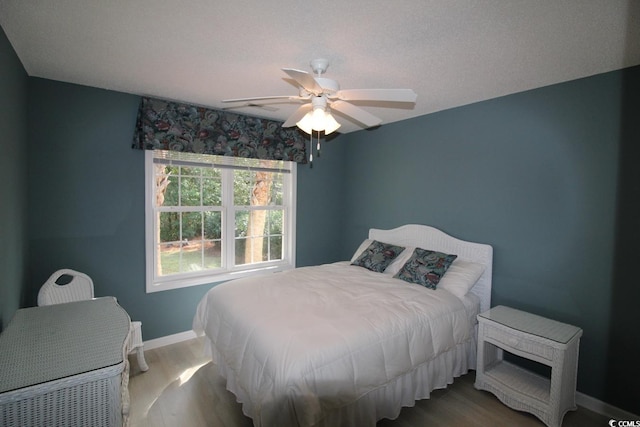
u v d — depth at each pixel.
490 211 2.87
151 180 3.04
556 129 2.44
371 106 3.08
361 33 1.73
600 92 2.22
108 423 1.27
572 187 2.36
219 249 3.60
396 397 2.02
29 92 2.48
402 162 3.69
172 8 1.53
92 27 1.73
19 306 2.20
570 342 2.06
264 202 3.95
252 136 3.58
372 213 4.09
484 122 2.90
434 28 1.67
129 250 2.96
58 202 2.64
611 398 2.19
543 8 1.48
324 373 1.62
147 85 2.66
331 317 2.00
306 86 1.75
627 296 2.12
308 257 4.28
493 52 1.94
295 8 1.51
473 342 2.66
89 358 1.32
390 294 2.48
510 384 2.30
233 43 1.88
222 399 2.30
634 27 1.63
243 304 2.22
